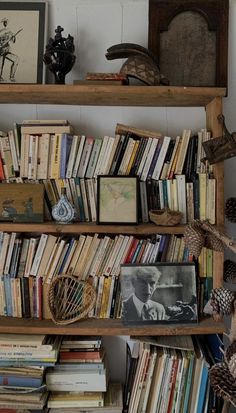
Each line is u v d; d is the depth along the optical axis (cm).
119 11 166
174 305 152
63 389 153
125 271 153
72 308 156
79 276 156
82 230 147
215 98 146
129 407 153
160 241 154
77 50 167
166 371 151
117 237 155
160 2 163
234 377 118
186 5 162
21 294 156
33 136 154
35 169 155
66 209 151
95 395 155
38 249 155
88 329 146
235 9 165
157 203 156
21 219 153
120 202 153
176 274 153
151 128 168
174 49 163
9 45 163
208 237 129
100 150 155
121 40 167
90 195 157
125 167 155
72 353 156
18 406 147
